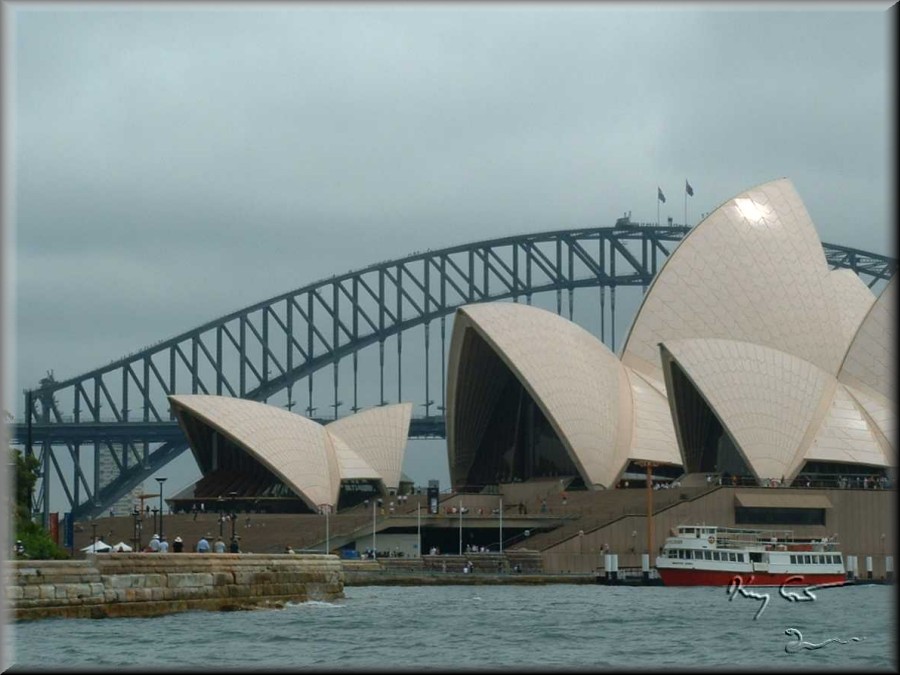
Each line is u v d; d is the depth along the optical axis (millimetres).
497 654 135875
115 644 133000
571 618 174250
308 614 168125
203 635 141375
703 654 137750
